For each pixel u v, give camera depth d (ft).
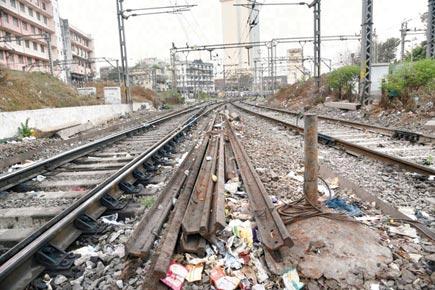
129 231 13.65
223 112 91.35
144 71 287.28
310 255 10.59
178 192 17.06
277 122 55.77
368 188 18.44
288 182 19.75
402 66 52.85
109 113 87.35
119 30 93.66
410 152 27.04
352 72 77.10
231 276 9.92
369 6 58.85
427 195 17.17
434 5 66.80
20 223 15.71
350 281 9.61
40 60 235.81
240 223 12.88
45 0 239.50
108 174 23.49
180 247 11.13
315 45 88.22
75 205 14.58
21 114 49.96
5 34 194.80
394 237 12.21
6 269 9.34
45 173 24.18
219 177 18.12
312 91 105.91
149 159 25.73
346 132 40.57
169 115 83.51
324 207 14.21
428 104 45.98
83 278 10.50
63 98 97.55
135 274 10.36
